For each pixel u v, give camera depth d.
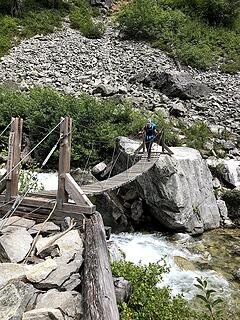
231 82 24.91
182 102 21.16
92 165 15.74
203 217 12.45
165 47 29.03
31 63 25.03
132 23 30.66
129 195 12.73
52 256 5.93
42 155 16.11
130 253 10.34
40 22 31.70
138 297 6.26
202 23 33.25
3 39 27.94
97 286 4.75
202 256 10.45
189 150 13.94
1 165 14.65
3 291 4.77
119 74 24.39
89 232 6.30
